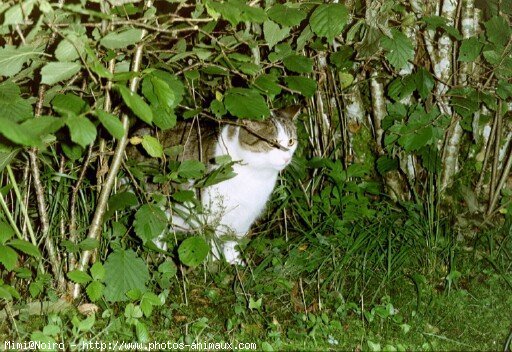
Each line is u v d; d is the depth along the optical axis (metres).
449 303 2.70
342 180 2.96
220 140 2.83
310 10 2.68
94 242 2.58
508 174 3.02
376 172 3.06
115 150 2.57
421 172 3.03
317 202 3.00
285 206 2.96
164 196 2.61
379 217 2.91
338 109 3.02
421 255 2.83
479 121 2.92
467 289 2.78
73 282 2.64
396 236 2.84
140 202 2.77
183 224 2.84
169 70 2.63
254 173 2.82
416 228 2.88
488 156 2.99
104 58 2.48
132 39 2.42
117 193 2.61
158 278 2.68
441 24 2.74
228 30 2.68
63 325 2.56
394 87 2.78
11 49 2.43
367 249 2.79
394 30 2.67
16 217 2.64
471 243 2.92
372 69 2.96
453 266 2.78
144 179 2.76
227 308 2.69
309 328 2.60
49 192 2.68
